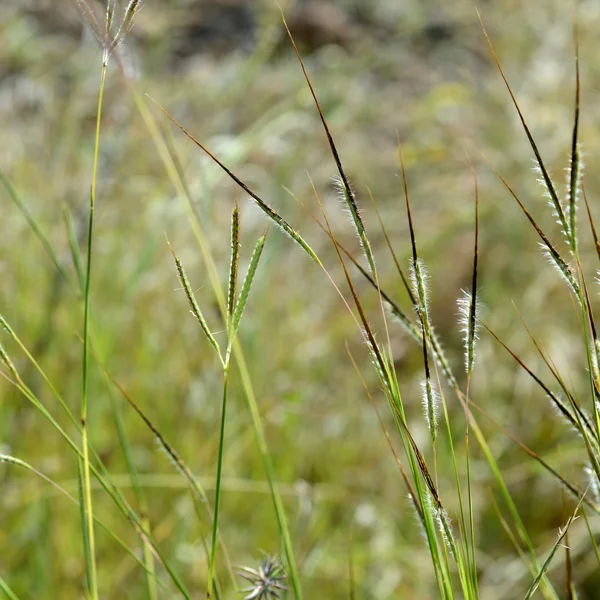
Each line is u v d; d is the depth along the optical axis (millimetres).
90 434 1297
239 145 1526
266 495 1329
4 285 1359
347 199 707
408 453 728
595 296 1605
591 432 732
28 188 1507
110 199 1578
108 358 1374
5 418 1217
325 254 1941
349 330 1719
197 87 1916
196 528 1218
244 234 1672
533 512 1376
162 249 1580
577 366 1622
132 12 734
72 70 1801
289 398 1450
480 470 1439
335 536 1288
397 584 1257
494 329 1737
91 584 779
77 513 1201
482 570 1299
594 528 1247
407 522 1401
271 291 1688
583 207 1805
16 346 1309
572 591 788
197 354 1431
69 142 1585
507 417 1562
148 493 1268
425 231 2023
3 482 1188
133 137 1547
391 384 725
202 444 1338
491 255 1924
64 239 1394
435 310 1852
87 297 764
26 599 1126
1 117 1748
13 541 1157
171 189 1542
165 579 1143
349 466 1451
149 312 1488
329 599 1203
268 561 812
